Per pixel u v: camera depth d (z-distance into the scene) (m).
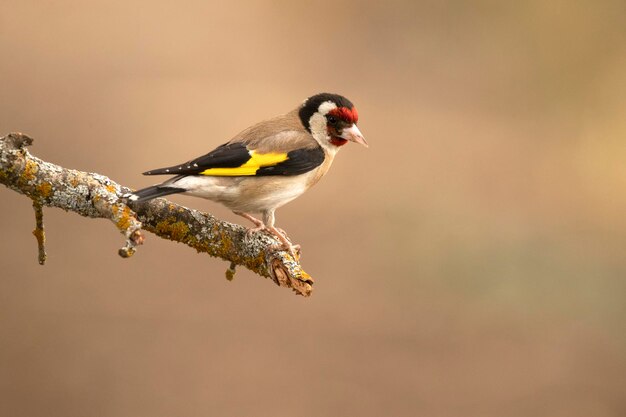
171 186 6.02
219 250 5.79
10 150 5.25
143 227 5.71
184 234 5.74
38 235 5.41
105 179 5.39
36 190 5.30
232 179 6.41
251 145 6.64
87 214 5.33
